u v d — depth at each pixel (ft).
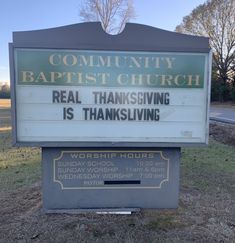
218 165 25.23
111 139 14.70
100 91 14.47
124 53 14.37
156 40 14.43
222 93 153.38
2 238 12.73
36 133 14.46
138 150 14.98
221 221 14.40
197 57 14.58
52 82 14.29
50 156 14.70
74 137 14.60
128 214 14.88
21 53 14.05
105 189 15.03
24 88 14.24
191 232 13.33
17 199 16.84
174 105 14.75
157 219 14.42
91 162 14.87
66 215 14.69
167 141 14.85
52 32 14.12
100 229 13.42
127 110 14.64
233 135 41.65
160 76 14.58
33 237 12.78
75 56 14.23
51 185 14.80
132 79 14.51
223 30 157.69
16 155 30.12
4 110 107.86
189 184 19.61
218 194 17.90
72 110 14.48
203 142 14.93
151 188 15.20
